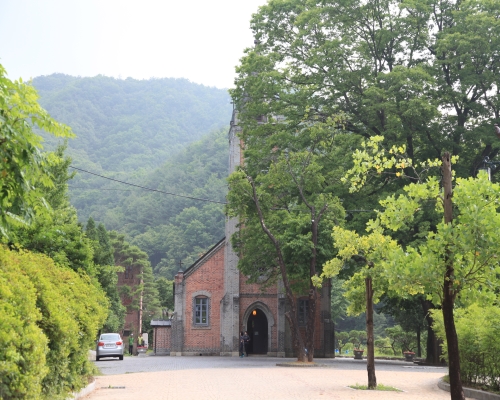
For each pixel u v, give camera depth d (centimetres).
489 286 1322
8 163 780
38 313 1088
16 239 1744
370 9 3972
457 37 3631
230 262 4969
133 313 8631
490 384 1880
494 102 3825
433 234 1352
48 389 1270
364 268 1959
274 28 4288
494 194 1302
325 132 3747
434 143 3847
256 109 4138
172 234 13212
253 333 5278
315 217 3644
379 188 3981
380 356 5703
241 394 1778
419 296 3909
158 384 2119
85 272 2116
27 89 789
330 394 1795
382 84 3784
